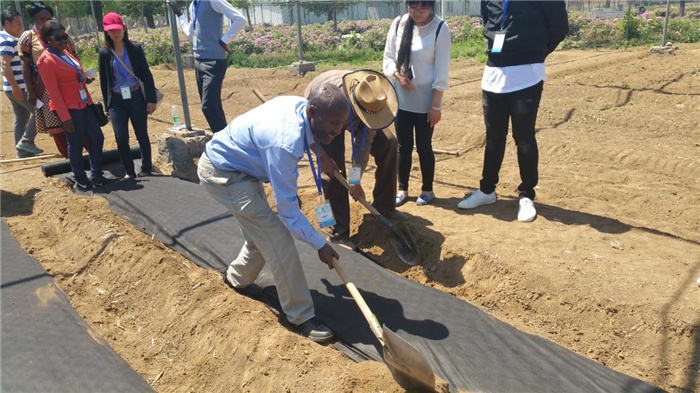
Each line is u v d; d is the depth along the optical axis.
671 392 3.29
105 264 4.73
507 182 6.35
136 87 6.44
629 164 6.84
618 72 12.23
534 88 4.81
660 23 18.52
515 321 4.01
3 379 3.36
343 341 3.66
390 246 5.00
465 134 8.34
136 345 3.90
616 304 3.78
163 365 3.70
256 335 3.57
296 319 3.70
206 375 3.55
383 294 4.16
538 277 4.13
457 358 3.43
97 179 6.48
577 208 5.50
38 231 5.52
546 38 4.75
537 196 5.87
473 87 11.70
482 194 5.47
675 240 4.66
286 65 17.16
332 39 20.17
